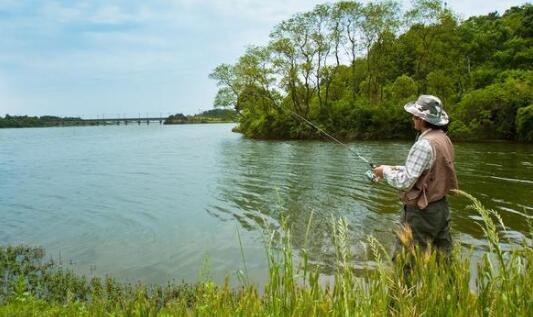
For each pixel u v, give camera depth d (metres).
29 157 35.56
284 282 2.45
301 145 39.69
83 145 50.28
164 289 7.25
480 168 21.14
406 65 65.62
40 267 8.76
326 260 8.21
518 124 37.28
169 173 23.11
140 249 10.05
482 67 58.94
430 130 3.77
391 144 37.88
